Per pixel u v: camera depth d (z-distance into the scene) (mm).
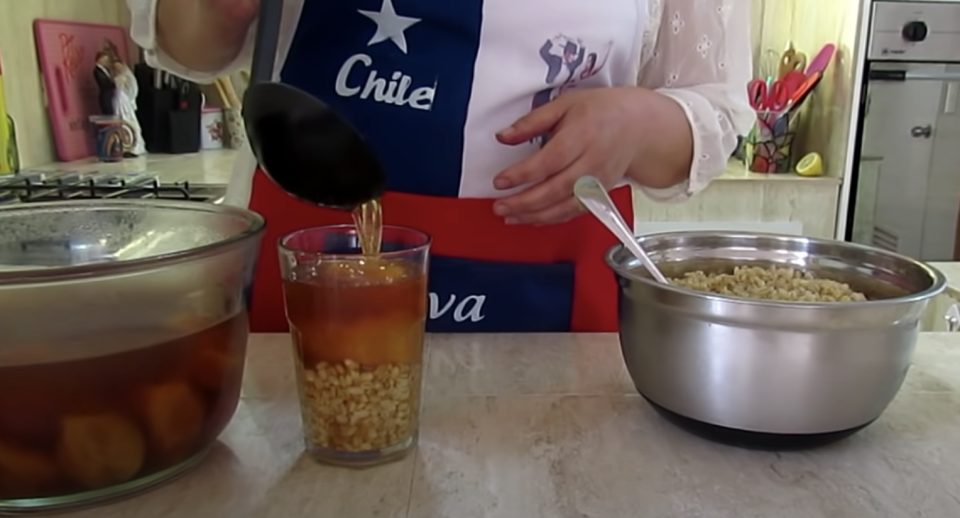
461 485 496
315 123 491
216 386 497
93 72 2055
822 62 1969
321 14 757
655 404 571
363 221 538
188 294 474
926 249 2016
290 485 496
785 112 1988
